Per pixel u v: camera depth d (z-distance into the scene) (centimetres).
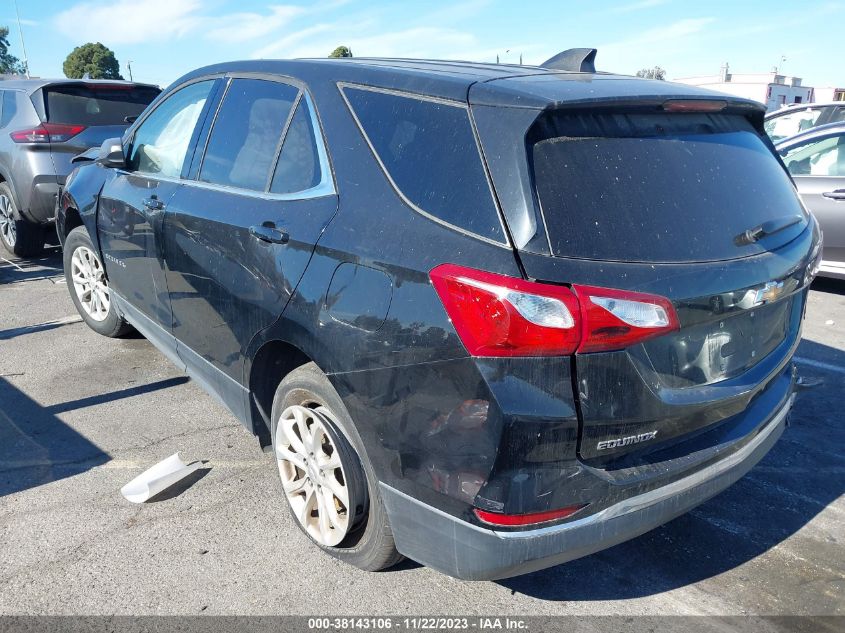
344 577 267
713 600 263
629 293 195
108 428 376
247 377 291
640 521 217
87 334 516
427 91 237
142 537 287
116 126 710
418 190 224
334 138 261
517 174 202
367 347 221
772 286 234
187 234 321
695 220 221
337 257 236
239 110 322
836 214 659
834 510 324
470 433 199
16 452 350
